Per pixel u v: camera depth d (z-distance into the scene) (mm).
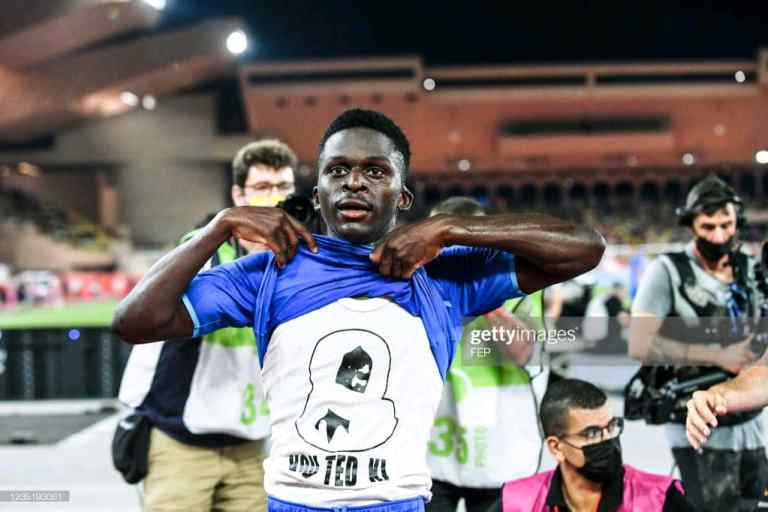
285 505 1532
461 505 3982
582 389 2297
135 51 30375
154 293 1526
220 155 37469
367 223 1590
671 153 39000
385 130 1635
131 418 2744
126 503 4191
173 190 38031
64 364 8141
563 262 1575
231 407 2658
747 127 37406
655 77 35938
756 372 2289
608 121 37719
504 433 2459
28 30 24891
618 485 2305
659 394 2391
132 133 37188
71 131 36656
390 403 1526
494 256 1701
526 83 36188
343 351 1529
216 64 33656
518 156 38938
